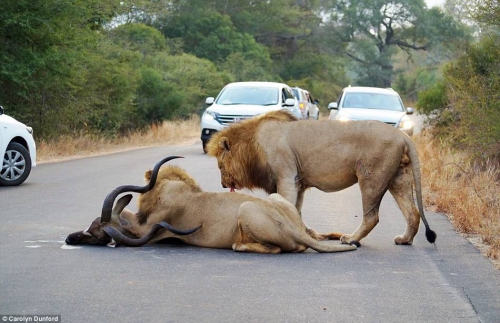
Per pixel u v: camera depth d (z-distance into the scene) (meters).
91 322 5.85
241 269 7.68
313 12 72.94
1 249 8.38
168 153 22.22
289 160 9.30
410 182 9.18
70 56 21.52
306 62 67.31
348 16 74.38
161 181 8.73
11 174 13.89
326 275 7.55
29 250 8.34
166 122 32.22
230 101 22.16
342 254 8.60
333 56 73.25
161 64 40.22
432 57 71.69
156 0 51.16
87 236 8.59
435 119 21.92
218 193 8.75
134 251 8.42
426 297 6.86
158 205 8.63
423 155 16.88
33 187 13.80
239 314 6.17
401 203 9.20
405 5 72.69
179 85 38.44
